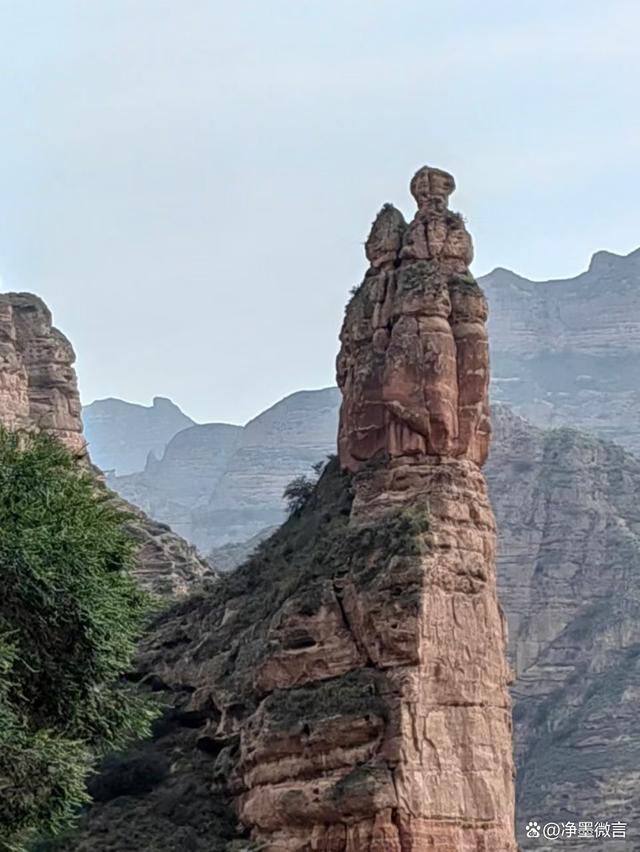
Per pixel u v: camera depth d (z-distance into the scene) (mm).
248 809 97188
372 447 106375
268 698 98625
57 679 72938
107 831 98625
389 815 93750
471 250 107750
